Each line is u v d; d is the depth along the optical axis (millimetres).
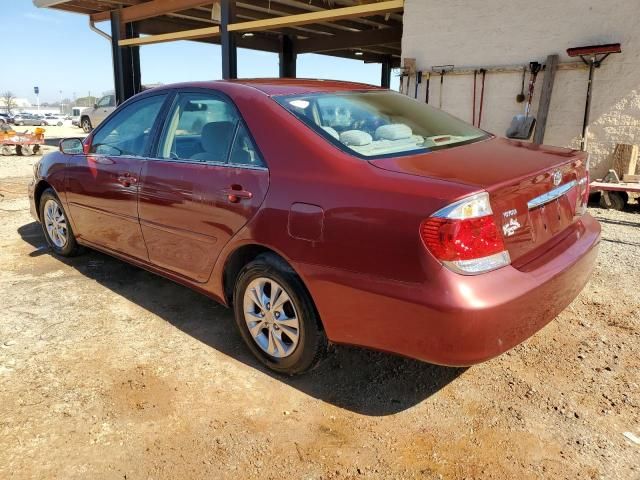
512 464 2318
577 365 3074
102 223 4219
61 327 3613
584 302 3912
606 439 2463
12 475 2270
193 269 3422
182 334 3527
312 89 3363
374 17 13789
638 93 7348
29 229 6141
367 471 2291
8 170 11148
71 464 2336
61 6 13195
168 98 3740
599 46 7188
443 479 2242
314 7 12188
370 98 3492
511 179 2414
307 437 2510
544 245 2711
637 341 3342
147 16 12719
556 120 8062
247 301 3076
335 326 2602
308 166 2723
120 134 4090
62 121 44656
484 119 8711
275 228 2762
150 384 2934
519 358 3164
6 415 2658
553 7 7758
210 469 2309
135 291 4254
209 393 2855
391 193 2373
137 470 2303
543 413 2654
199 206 3215
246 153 3027
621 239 5453
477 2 8414
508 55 8305
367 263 2412
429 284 2238
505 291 2273
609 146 7703
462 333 2203
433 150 2846
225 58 11266
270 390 2893
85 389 2881
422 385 2926
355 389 2898
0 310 3873
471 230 2223
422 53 9164
